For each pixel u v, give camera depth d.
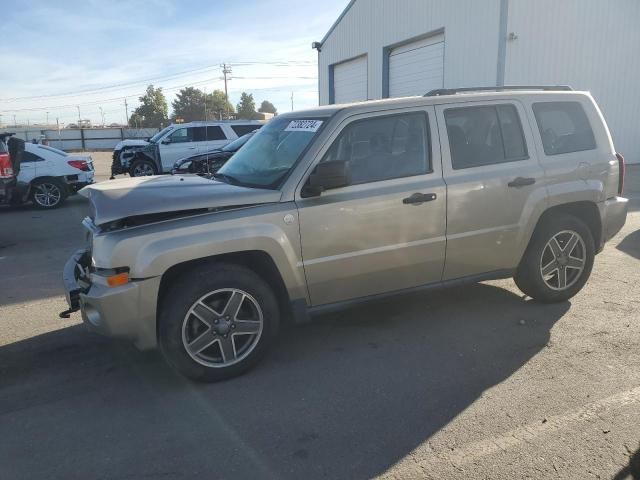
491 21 16.67
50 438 3.21
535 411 3.30
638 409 3.27
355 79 24.97
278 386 3.75
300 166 3.97
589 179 4.95
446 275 4.54
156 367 4.13
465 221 4.42
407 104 4.32
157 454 3.02
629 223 8.63
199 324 3.78
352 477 2.77
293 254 3.89
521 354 4.09
